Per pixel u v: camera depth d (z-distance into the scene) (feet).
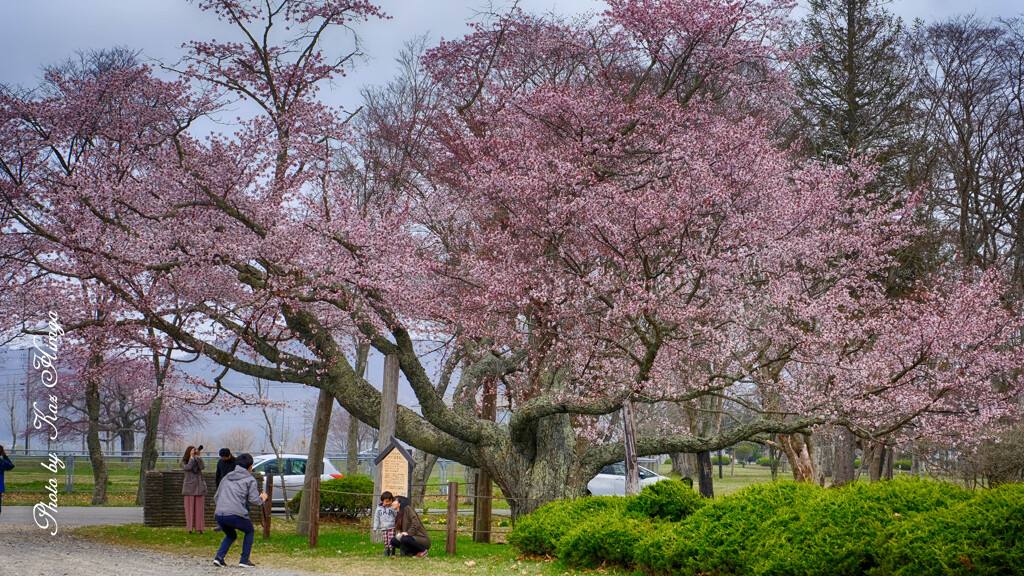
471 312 56.18
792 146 83.76
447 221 69.87
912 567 25.55
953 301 59.36
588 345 53.88
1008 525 24.94
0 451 64.39
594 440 62.23
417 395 54.03
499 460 54.80
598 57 71.46
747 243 55.21
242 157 51.55
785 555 28.45
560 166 53.72
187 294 50.70
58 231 49.65
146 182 50.08
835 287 65.31
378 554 43.50
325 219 53.93
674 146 60.39
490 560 40.81
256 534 53.67
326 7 56.65
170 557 41.45
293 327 53.21
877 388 48.65
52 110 50.88
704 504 35.96
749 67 72.08
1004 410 54.24
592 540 35.73
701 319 53.62
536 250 56.65
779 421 51.65
